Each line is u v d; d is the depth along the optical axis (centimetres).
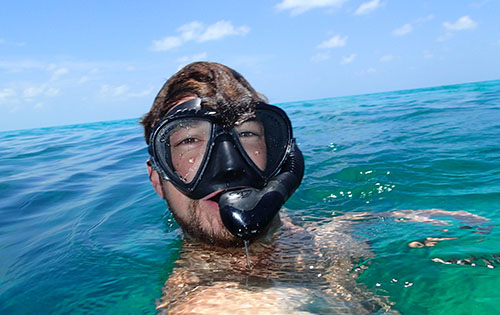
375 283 40
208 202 42
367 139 140
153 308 41
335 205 72
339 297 38
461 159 95
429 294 37
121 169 134
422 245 48
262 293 39
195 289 42
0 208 94
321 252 48
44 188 111
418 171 89
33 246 65
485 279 38
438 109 223
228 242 44
